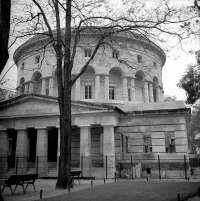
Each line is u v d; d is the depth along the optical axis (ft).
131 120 103.40
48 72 139.44
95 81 133.59
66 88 62.59
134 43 139.64
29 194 51.47
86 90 138.10
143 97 146.72
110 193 44.83
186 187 50.06
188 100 61.26
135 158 99.40
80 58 135.13
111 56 133.69
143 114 100.94
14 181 51.90
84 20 68.28
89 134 96.07
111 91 140.15
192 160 163.02
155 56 153.38
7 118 106.01
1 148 104.99
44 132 101.19
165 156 96.58
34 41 143.54
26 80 148.25
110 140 92.63
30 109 104.17
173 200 34.35
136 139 101.35
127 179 85.76
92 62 135.03
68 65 64.23
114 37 127.85
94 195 42.98
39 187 64.18
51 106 101.76
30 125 103.30
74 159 109.40
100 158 107.24
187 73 61.00
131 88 138.10
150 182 65.31
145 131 101.14
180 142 96.32
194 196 40.01
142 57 143.02
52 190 56.18
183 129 96.94
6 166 103.50
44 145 99.96
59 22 65.62
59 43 64.95
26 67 149.48
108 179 85.56
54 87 140.87
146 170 97.14
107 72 135.03
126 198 38.04
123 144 104.78
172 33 63.67
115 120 98.22
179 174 93.04
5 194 52.11
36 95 103.55
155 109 102.89
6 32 31.32
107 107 93.40
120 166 99.76
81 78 138.00
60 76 63.77
